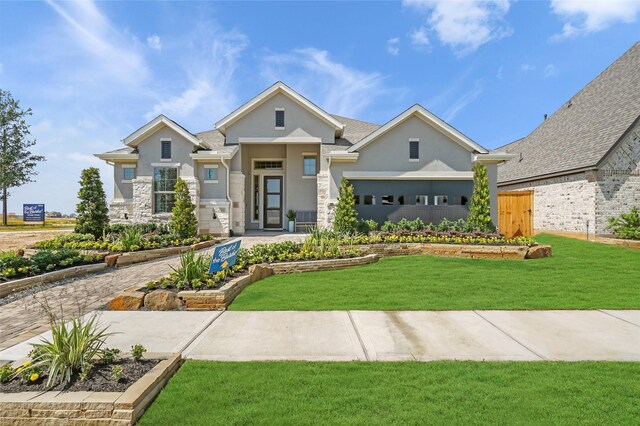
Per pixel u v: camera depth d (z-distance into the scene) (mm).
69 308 6488
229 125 18562
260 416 3010
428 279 8344
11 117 32031
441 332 5105
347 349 4488
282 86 18141
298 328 5281
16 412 3008
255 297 6969
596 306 6305
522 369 3885
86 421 2977
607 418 2975
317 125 18531
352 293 7188
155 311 6234
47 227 28234
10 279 7773
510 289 7445
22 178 32500
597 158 15320
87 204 13906
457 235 13031
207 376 3715
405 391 3408
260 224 21031
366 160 16953
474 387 3479
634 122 14891
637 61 17750
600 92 19359
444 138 16969
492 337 4902
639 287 7586
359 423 2906
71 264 9430
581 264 10133
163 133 17781
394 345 4617
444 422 2924
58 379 3385
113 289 7859
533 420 2953
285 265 9086
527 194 17203
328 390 3430
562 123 21297
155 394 3395
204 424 2914
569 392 3389
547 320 5609
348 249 10836
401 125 16969
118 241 12289
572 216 16875
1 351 4508
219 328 5305
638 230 13789
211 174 17984
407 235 13156
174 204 16250
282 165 21109
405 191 16891
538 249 11266
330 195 16891
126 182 18375
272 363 4055
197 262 7508
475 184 14305
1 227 27859
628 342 4707
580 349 4480
